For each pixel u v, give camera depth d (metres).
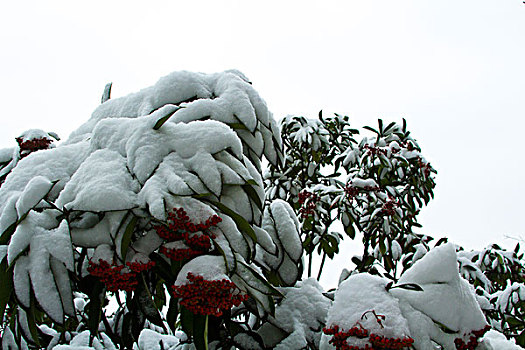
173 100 1.65
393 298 1.31
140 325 1.47
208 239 1.25
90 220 1.32
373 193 3.03
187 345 1.60
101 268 1.23
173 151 1.37
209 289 1.17
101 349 1.65
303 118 3.62
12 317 1.59
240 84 1.65
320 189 3.11
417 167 3.39
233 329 1.54
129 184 1.30
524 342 2.38
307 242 2.94
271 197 3.48
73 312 1.24
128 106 1.72
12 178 1.43
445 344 1.29
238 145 1.41
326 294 1.77
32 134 1.99
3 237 1.26
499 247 3.31
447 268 1.33
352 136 3.83
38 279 1.21
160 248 1.32
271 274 1.69
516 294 2.50
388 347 1.19
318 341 1.61
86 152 1.51
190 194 1.25
